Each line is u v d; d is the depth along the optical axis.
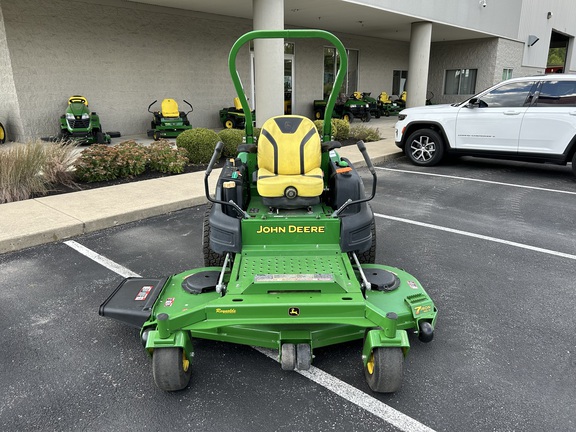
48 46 11.45
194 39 14.45
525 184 7.97
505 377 2.86
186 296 2.97
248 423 2.49
